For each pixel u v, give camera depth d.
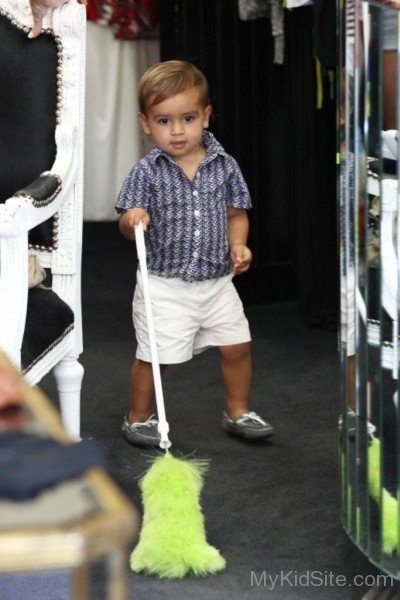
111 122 6.44
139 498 2.89
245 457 3.19
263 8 4.49
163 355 3.19
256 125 4.73
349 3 2.11
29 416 1.46
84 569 1.55
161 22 4.66
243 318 3.28
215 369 4.04
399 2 1.98
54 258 2.87
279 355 4.20
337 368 4.05
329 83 4.38
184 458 3.07
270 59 4.71
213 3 4.62
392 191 2.08
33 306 2.72
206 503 2.86
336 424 3.47
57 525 1.20
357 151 2.13
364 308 2.18
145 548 2.46
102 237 6.41
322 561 2.53
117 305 4.99
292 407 3.63
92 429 3.43
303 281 4.54
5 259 2.48
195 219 3.15
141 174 3.13
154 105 3.07
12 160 2.86
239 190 3.24
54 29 2.83
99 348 4.33
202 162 3.15
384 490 2.18
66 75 2.84
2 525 1.19
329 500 2.87
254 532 2.69
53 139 2.84
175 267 3.17
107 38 6.29
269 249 4.87
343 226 2.25
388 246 2.11
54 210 2.71
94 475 1.29
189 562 2.44
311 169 4.43
